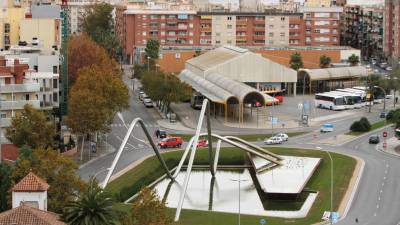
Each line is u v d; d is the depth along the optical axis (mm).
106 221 143000
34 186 149875
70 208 142500
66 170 186375
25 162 186875
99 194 145125
